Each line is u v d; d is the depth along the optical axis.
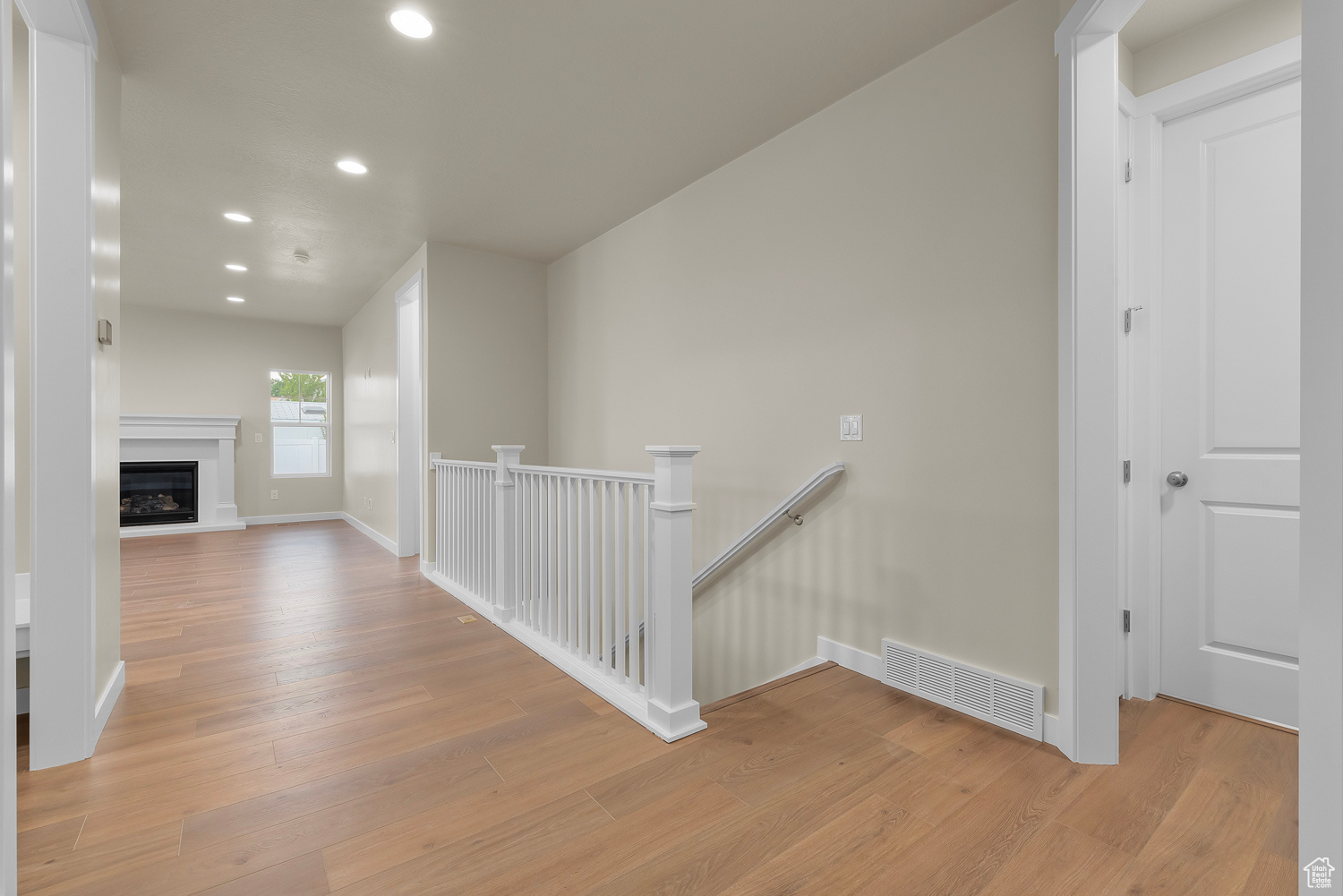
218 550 5.82
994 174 2.21
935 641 2.39
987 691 2.20
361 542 6.33
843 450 2.73
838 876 1.43
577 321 4.80
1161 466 2.35
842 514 2.74
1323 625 0.87
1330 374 0.87
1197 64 2.21
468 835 1.59
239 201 3.88
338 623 3.47
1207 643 2.28
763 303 3.16
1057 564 2.04
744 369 3.26
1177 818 1.63
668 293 3.82
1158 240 2.34
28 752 2.00
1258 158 2.15
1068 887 1.39
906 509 2.49
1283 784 1.78
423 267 4.72
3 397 1.09
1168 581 2.35
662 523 2.15
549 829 1.62
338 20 2.26
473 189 3.71
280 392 7.82
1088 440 1.92
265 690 2.52
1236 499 2.20
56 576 1.92
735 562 3.27
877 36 2.35
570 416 4.87
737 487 3.30
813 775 1.86
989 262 2.22
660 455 2.18
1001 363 2.19
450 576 4.34
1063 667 1.97
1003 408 2.18
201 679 2.63
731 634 3.30
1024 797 1.73
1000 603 2.19
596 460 4.54
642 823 1.64
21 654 2.13
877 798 1.73
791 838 1.57
